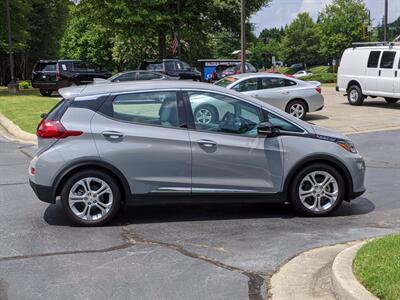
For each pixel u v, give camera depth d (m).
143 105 6.57
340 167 6.79
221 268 5.07
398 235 5.29
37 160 6.38
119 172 6.40
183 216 6.89
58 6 58.03
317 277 4.76
